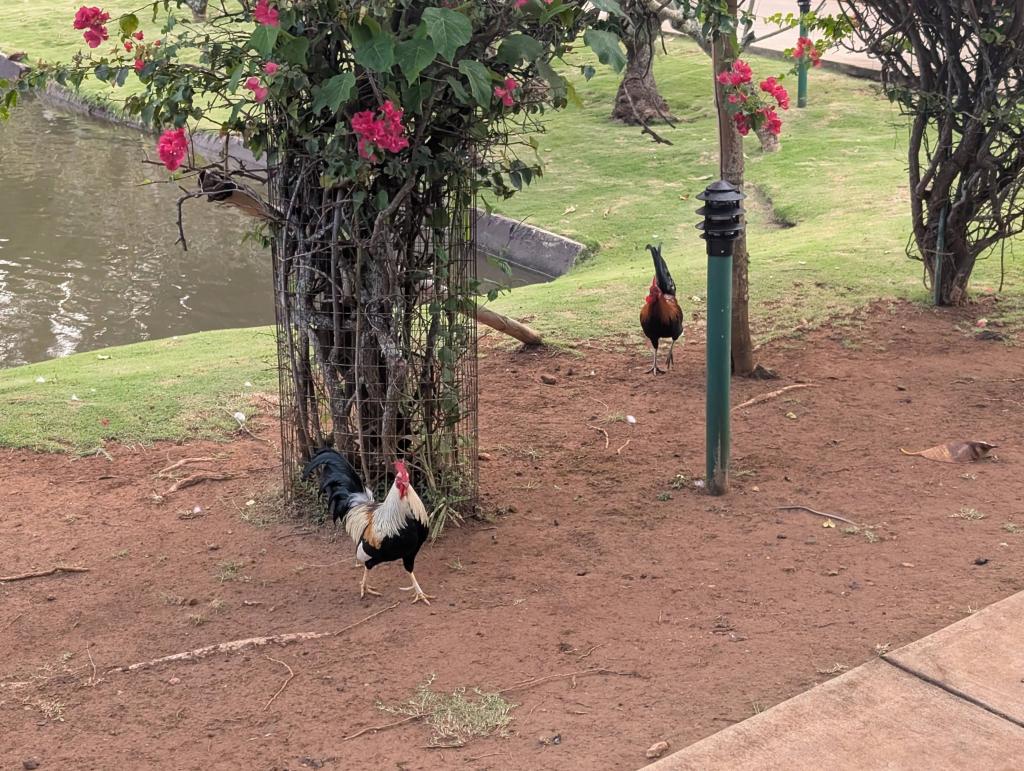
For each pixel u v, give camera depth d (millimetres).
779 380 8336
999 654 4418
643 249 13773
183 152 5246
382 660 4738
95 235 16922
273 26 4684
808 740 3896
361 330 5828
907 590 5141
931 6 8836
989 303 9906
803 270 10875
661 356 9086
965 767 3727
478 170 5695
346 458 6062
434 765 3943
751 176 15789
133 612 5230
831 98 19656
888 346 8984
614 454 7164
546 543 5895
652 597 5223
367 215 5590
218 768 3994
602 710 4266
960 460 6742
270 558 5797
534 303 10586
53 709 4410
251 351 9719
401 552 5078
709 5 5977
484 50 5133
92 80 27531
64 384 8586
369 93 5285
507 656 4727
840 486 6480
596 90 22406
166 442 7414
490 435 7543
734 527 5996
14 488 6660
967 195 9273
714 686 4391
